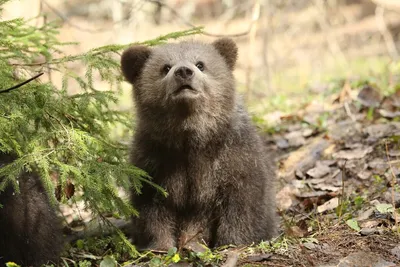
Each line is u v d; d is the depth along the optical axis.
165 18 34.41
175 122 10.63
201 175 10.91
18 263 10.01
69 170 9.31
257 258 9.03
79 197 11.11
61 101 10.12
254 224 10.87
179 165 10.94
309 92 20.91
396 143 13.86
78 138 9.31
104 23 34.91
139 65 11.28
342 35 33.78
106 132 11.33
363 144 14.31
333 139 14.89
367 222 10.08
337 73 25.42
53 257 10.27
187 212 11.20
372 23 34.72
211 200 10.98
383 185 12.20
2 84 9.45
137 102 11.12
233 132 10.88
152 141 10.93
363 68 25.94
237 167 10.78
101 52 10.70
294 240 9.54
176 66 10.39
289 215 12.24
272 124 17.11
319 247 9.22
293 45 32.16
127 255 10.64
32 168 10.15
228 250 9.95
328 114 16.55
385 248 9.02
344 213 11.11
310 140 15.38
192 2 36.88
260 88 23.88
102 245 11.45
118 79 11.41
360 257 8.69
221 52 11.53
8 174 8.91
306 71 28.22
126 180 9.72
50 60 11.00
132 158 11.09
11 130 9.55
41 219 10.09
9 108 9.34
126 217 10.40
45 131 10.00
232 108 10.94
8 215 9.84
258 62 29.06
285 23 32.34
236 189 10.80
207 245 11.05
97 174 9.48
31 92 9.65
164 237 10.89
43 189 10.23
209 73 10.88
